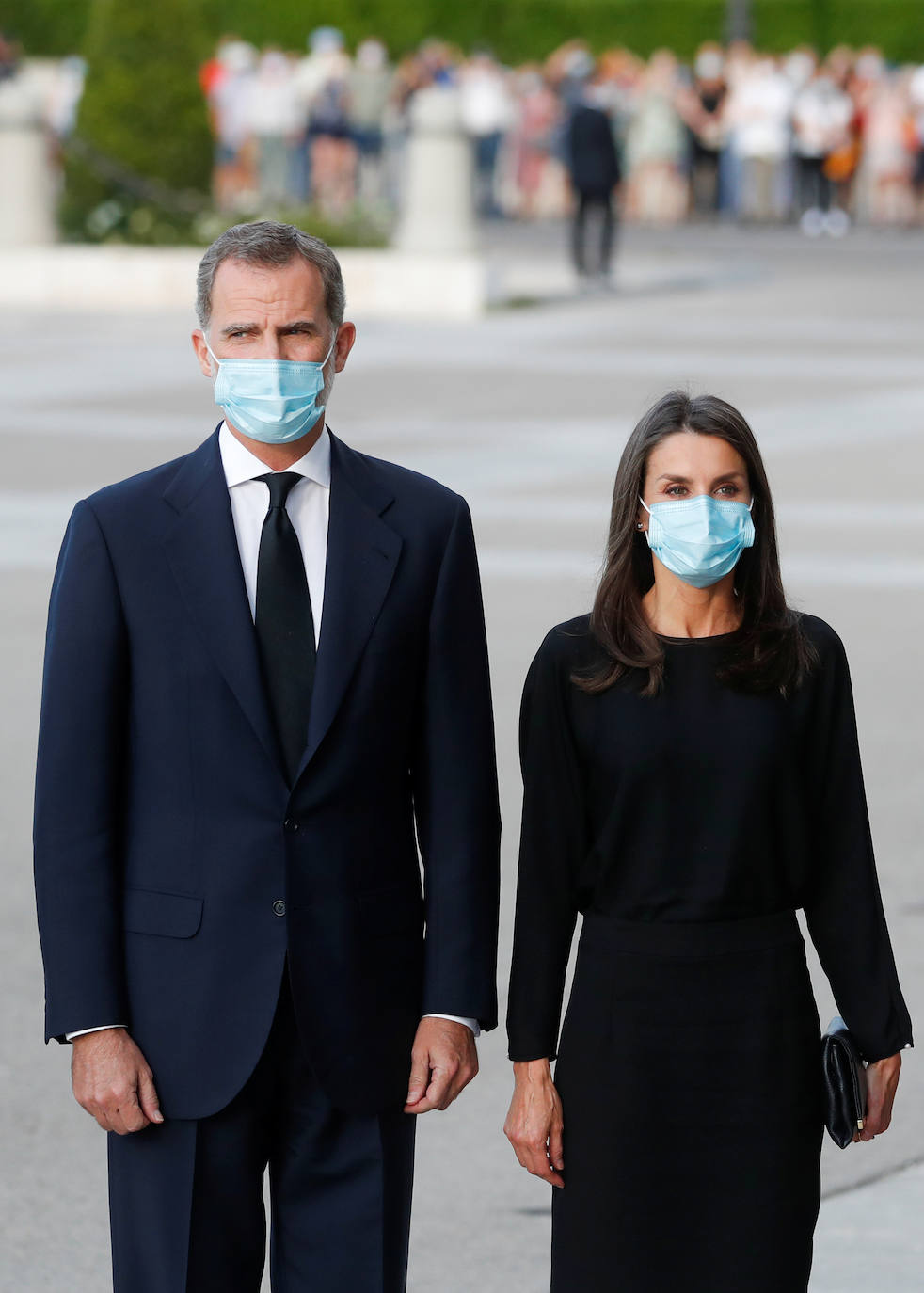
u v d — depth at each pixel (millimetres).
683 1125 10273
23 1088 16359
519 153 103812
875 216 95562
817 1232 14039
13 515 37156
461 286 65375
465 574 10711
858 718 25328
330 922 10312
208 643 10227
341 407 48438
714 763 10242
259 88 93875
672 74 99625
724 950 10305
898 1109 15969
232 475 10469
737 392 50031
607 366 54594
